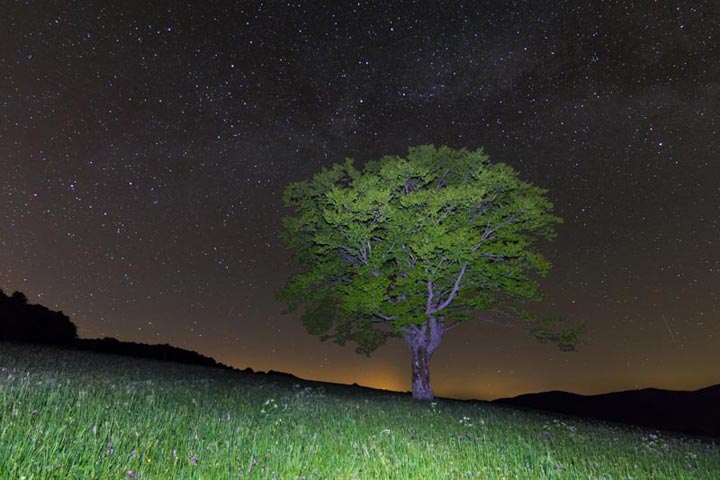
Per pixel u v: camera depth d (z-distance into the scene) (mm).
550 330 22578
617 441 12727
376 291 20484
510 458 8352
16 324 32188
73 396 8539
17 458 4414
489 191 22828
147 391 11641
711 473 9000
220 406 11141
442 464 7180
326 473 6062
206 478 5133
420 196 20625
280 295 23844
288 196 23891
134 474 4789
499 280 22219
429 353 24000
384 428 10203
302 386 24109
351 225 20453
